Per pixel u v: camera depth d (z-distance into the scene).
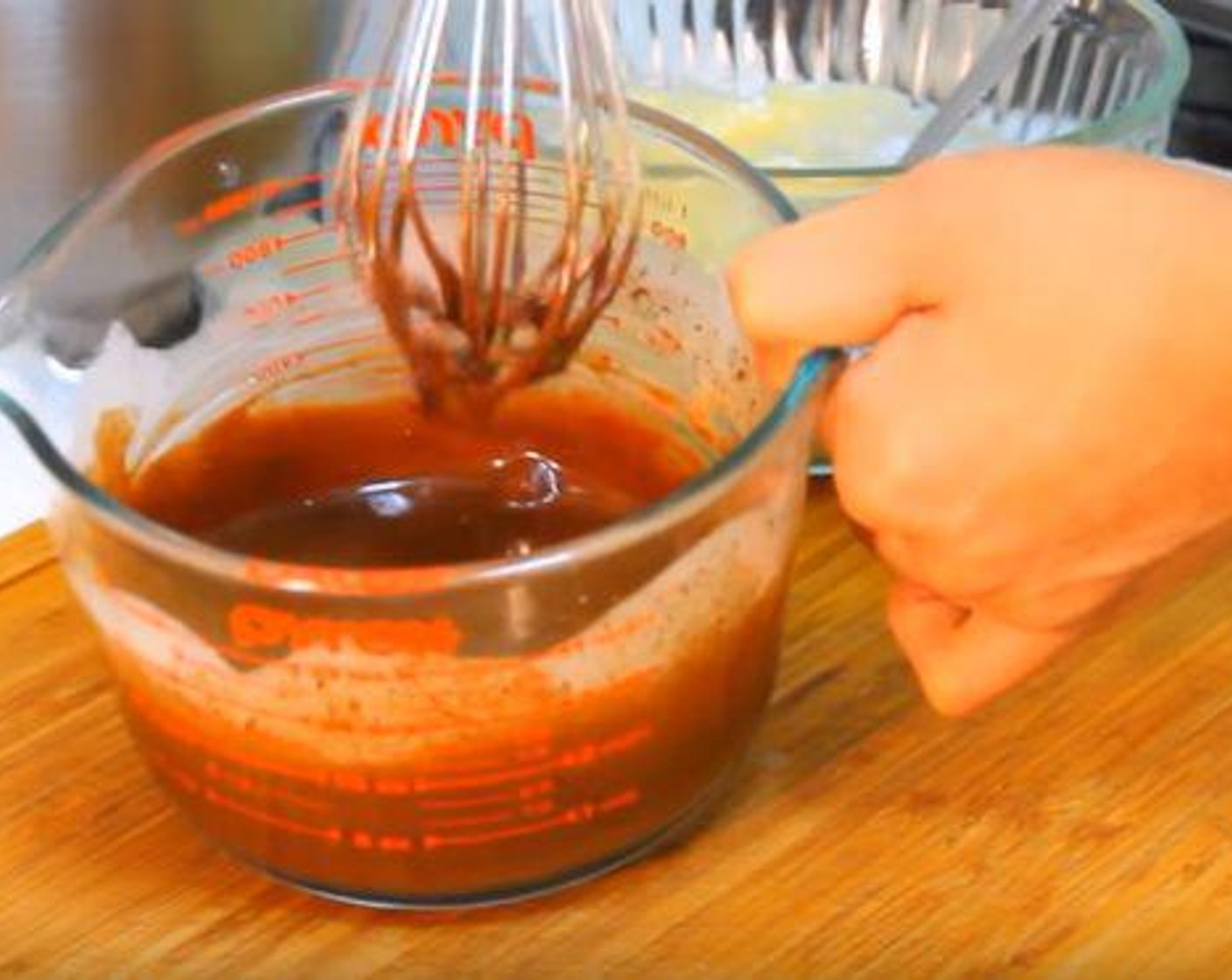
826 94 0.69
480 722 0.42
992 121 0.67
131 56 0.56
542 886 0.45
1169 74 0.60
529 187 0.49
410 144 0.47
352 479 0.51
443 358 0.50
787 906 0.46
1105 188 0.42
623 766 0.43
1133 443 0.42
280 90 0.60
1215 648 0.51
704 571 0.42
